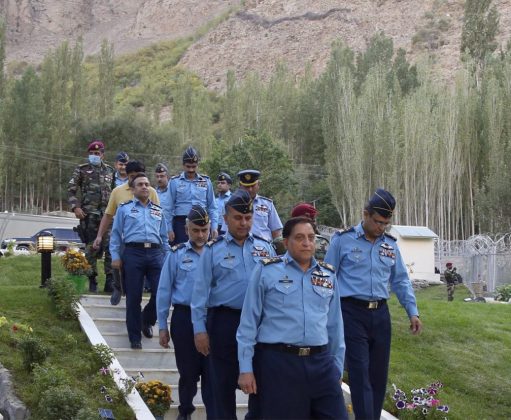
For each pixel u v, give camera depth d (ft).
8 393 25.41
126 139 225.35
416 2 472.03
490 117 170.50
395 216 176.04
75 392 24.56
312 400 20.45
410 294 26.84
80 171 42.09
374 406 26.16
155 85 482.28
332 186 187.83
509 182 159.94
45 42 646.33
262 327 20.76
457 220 180.45
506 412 31.48
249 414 22.25
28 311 34.47
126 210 33.50
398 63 237.25
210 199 39.19
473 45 255.29
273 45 499.10
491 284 100.73
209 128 271.08
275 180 169.78
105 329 35.55
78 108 246.88
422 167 176.65
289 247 20.95
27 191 220.43
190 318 27.25
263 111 247.09
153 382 28.94
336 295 21.35
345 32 481.46
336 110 190.49
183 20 617.21
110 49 266.98
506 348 38.17
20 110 216.95
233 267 24.04
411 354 36.22
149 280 33.63
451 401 31.42
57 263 58.39
